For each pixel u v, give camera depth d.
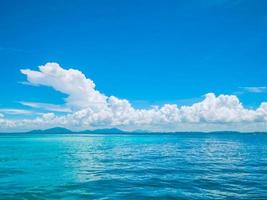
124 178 19.17
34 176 20.28
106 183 17.28
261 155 39.91
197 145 71.25
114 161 30.78
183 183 17.14
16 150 47.62
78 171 22.88
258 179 18.66
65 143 76.75
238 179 18.59
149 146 65.00
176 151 48.28
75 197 13.77
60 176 20.23
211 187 15.88
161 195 13.95
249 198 13.29
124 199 13.22
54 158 33.88
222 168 24.72
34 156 36.41
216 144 77.62
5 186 16.53
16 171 22.92
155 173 21.59
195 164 28.05
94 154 40.50
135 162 29.89
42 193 14.62
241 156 38.03
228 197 13.48
